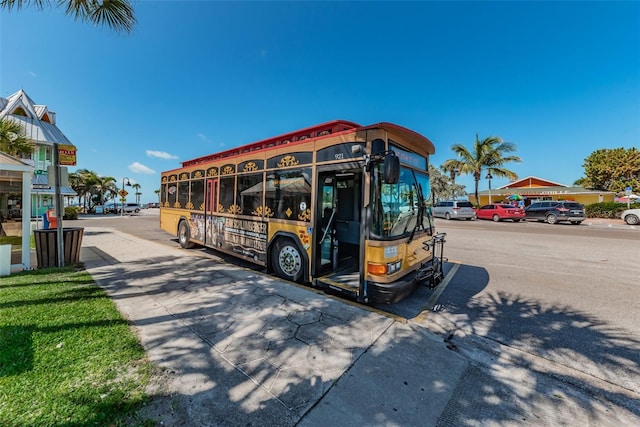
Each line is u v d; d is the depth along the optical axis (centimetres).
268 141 580
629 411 223
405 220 434
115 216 3078
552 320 394
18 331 305
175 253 781
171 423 194
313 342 310
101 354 270
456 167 2933
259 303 413
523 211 2092
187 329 331
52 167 602
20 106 2164
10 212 646
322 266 500
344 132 426
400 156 431
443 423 205
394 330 344
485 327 371
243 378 246
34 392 215
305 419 203
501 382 256
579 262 748
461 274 632
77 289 455
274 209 544
